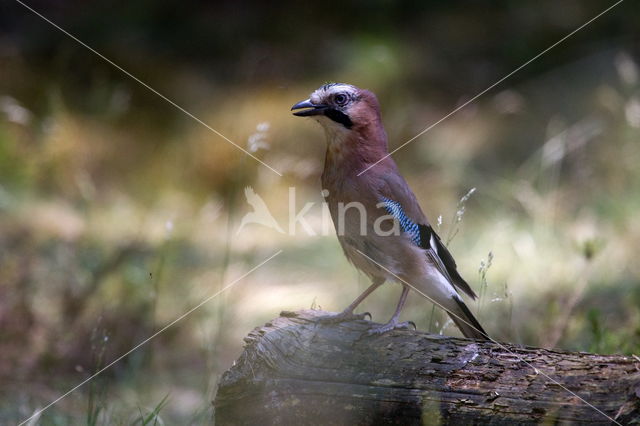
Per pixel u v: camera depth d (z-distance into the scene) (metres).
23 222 12.70
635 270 10.05
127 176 15.65
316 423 5.03
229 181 14.99
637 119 13.56
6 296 9.52
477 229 12.55
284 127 16.30
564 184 13.76
